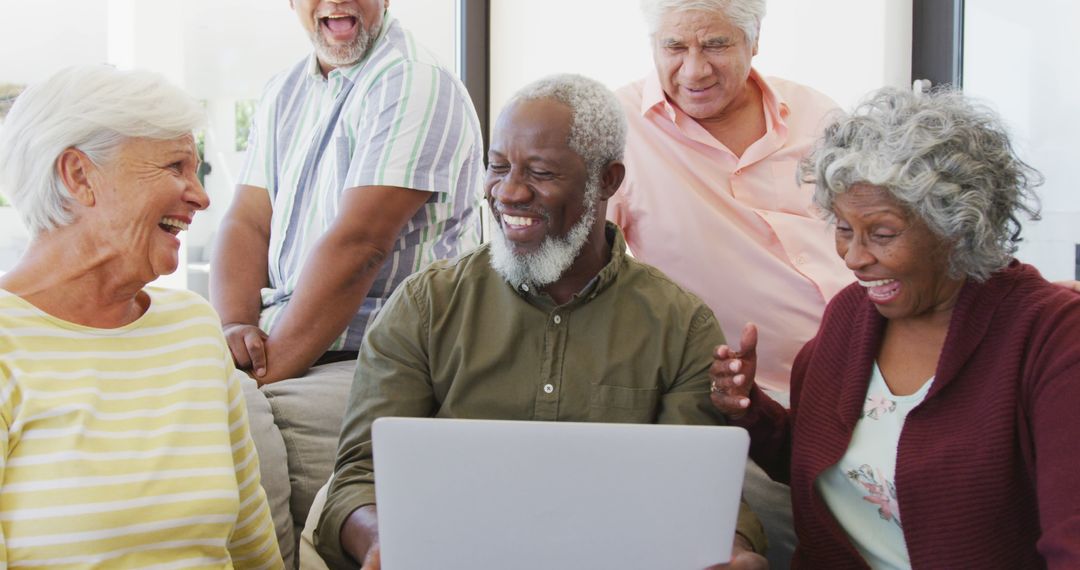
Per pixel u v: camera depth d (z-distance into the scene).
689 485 1.24
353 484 1.60
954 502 1.38
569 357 1.63
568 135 1.56
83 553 1.29
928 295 1.42
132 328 1.42
